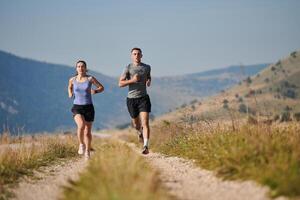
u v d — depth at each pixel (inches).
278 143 949.2
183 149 1427.2
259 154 916.0
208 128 1449.3
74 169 1168.8
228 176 869.2
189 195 753.0
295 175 733.9
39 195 850.1
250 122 1230.3
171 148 1600.6
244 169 862.5
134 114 1331.2
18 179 1021.8
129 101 1321.4
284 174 754.8
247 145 969.5
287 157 837.2
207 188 807.7
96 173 843.4
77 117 1278.3
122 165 869.2
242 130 1162.0
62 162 1401.3
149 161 1235.9
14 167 1096.8
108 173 791.7
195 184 850.8
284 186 700.0
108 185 719.7
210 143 1198.3
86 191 746.8
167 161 1244.5
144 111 1312.7
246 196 725.3
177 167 1093.1
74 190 796.6
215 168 975.0
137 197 652.1
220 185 824.9
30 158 1290.6
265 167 828.6
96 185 752.3
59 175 1080.8
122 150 1261.1
